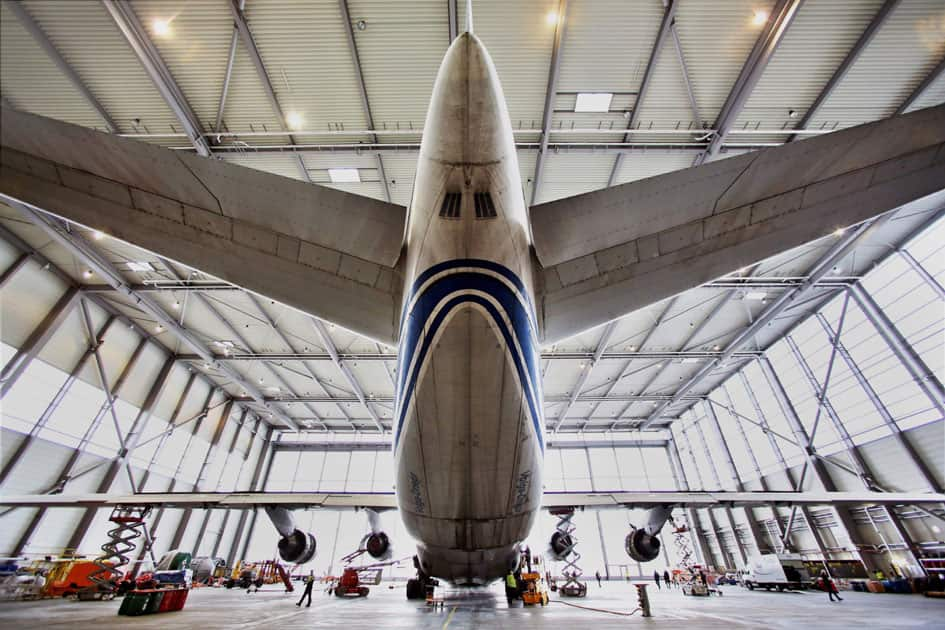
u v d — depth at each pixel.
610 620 7.84
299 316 23.28
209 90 13.17
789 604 12.18
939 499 10.70
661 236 5.52
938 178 4.79
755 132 14.54
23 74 12.23
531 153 15.26
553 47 12.48
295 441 39.47
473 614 9.18
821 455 24.73
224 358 26.94
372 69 12.83
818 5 11.45
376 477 37.81
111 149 5.08
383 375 29.14
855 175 5.06
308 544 10.92
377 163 15.62
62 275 20.08
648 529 10.09
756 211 5.29
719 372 31.31
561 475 38.12
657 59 12.66
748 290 21.64
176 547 27.48
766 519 28.95
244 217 5.44
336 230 5.64
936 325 18.88
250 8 11.35
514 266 5.04
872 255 20.69
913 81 13.18
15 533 18.47
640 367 29.16
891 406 21.00
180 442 28.19
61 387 20.27
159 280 20.55
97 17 11.04
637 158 15.62
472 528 6.07
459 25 11.84
